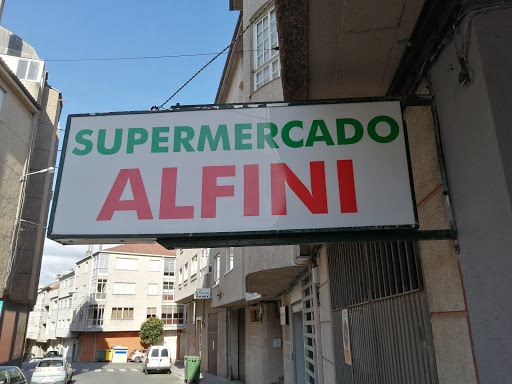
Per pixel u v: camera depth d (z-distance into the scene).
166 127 2.83
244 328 19.89
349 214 2.51
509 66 2.10
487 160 2.05
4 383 11.17
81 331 45.56
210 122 2.82
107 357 43.88
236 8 11.55
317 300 7.77
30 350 68.69
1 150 16.08
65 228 2.62
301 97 3.62
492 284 1.98
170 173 2.71
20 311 19.08
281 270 8.64
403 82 3.21
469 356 2.17
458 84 2.34
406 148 2.62
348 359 5.07
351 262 4.88
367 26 2.69
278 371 14.33
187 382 19.59
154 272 48.41
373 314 3.95
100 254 46.34
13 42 22.41
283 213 2.55
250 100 9.23
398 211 2.49
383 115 2.71
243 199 2.60
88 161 2.78
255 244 2.56
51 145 21.89
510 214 1.87
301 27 2.71
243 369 19.28
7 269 16.67
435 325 2.56
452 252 2.37
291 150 2.69
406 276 3.09
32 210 20.30
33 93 20.45
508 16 2.18
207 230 2.56
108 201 2.67
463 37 2.23
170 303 48.00
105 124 2.87
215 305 18.27
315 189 2.58
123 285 46.53
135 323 45.88
